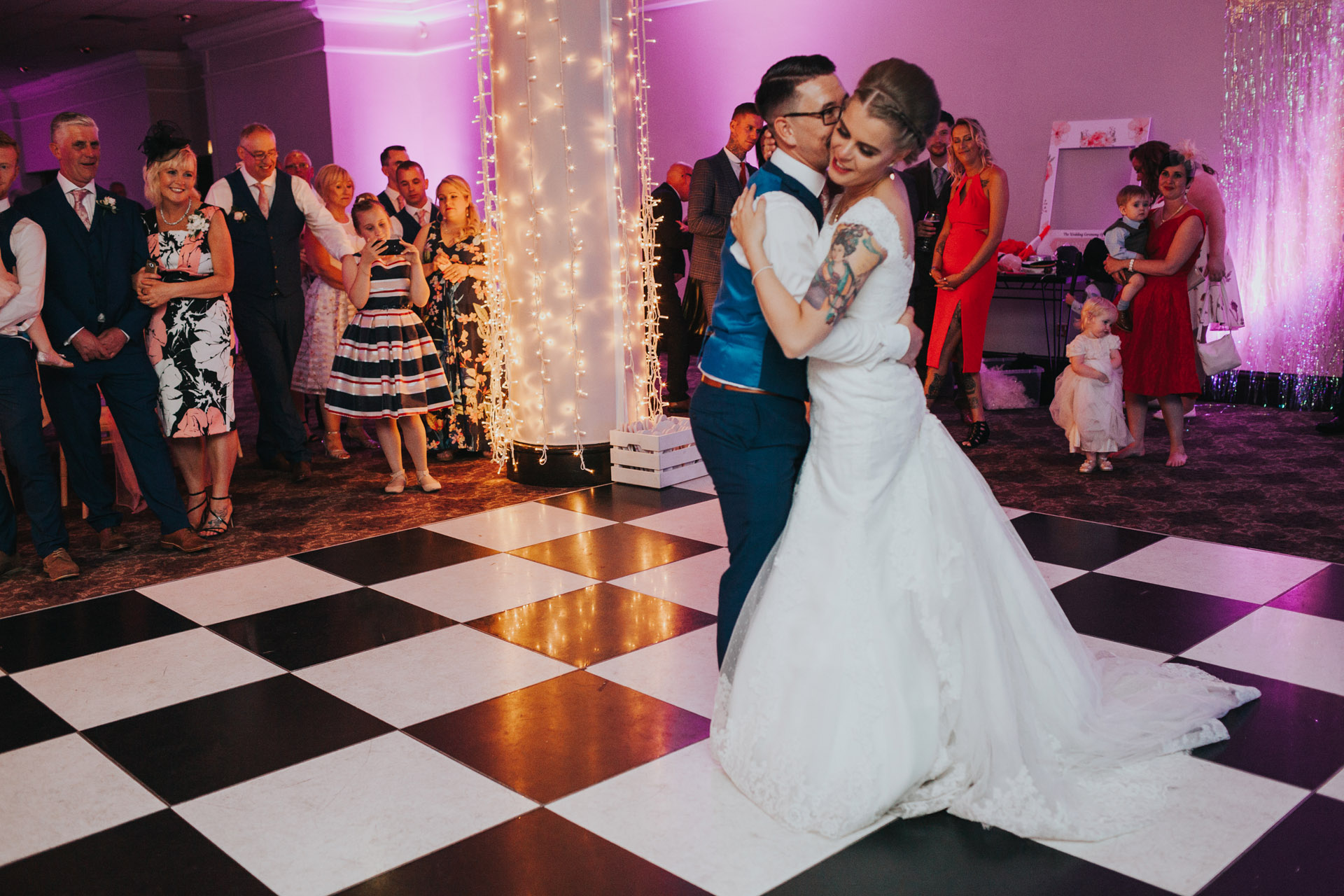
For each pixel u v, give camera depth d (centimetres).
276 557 388
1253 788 210
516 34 452
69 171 370
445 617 320
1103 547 364
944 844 196
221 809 215
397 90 1130
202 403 400
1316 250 640
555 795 216
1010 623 222
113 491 496
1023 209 754
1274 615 299
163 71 1297
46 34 1149
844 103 209
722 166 609
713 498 450
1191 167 472
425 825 206
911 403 211
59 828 211
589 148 457
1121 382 472
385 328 460
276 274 502
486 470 522
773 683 211
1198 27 662
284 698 267
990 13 748
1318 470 468
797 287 205
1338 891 176
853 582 206
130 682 280
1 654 303
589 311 470
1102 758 221
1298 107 635
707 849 196
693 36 923
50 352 363
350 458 564
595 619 314
